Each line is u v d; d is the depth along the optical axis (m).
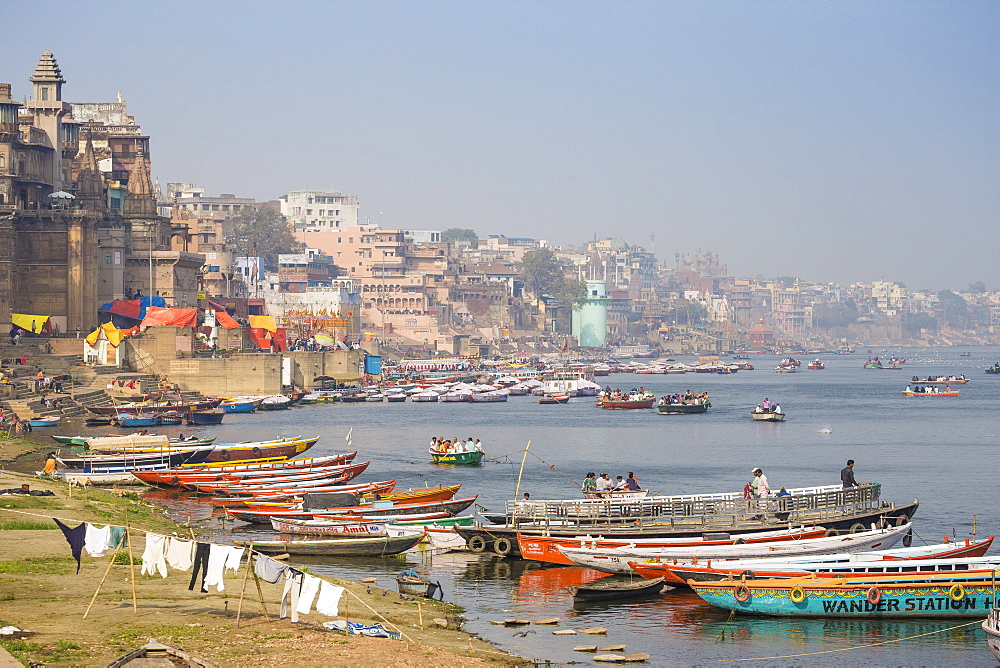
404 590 45.03
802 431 133.75
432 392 182.75
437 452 96.69
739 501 54.84
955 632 41.59
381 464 96.69
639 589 46.41
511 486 83.19
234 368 150.75
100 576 40.91
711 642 40.41
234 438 114.06
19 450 93.19
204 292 180.50
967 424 146.50
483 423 140.00
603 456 104.94
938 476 91.81
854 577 42.97
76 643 31.61
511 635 40.66
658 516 54.50
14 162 146.25
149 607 36.53
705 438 124.06
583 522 54.59
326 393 171.62
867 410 175.12
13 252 143.00
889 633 41.56
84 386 134.12
